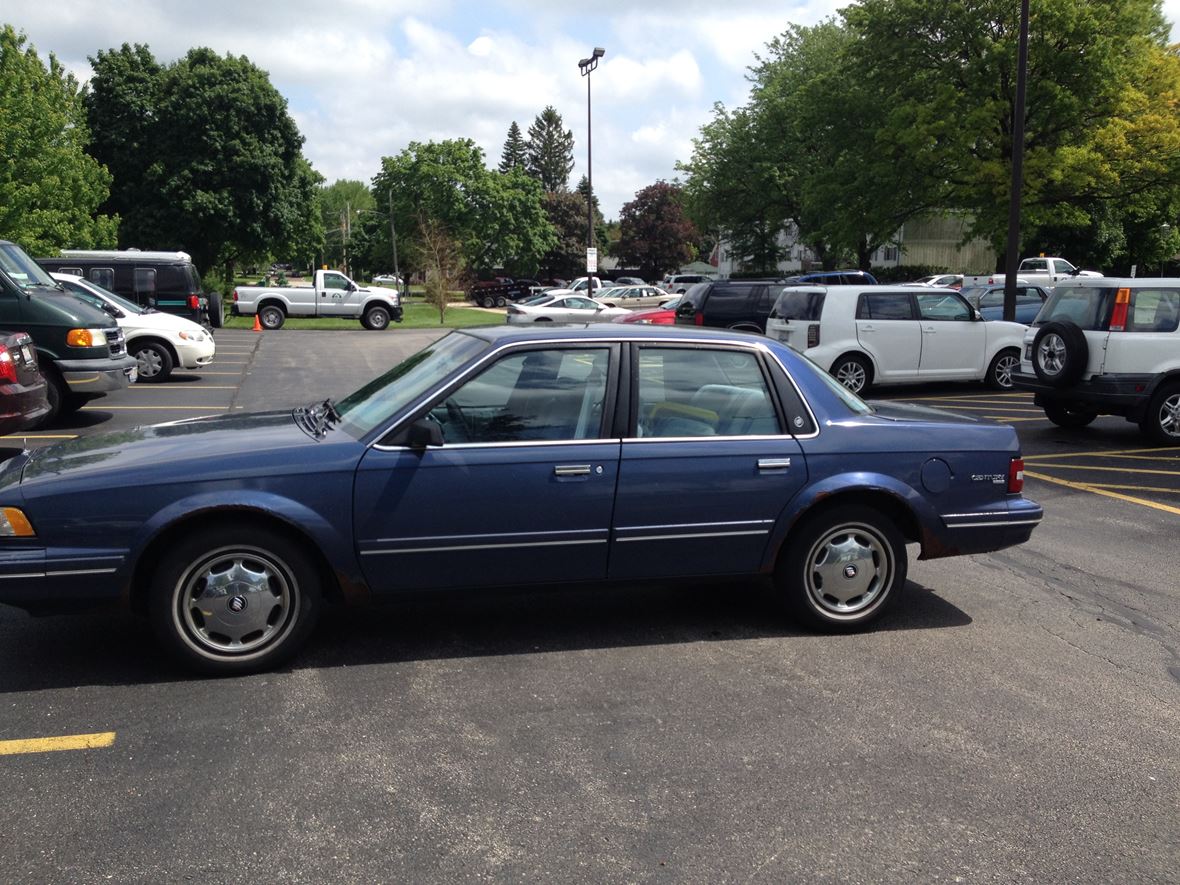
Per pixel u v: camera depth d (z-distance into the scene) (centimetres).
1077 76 2978
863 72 3488
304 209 4769
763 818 324
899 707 412
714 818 323
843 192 3559
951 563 639
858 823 321
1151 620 529
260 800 331
